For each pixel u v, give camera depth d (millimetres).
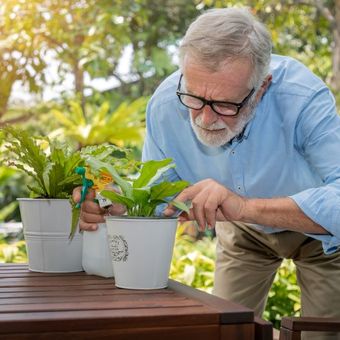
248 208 1575
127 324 1188
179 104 1898
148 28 7648
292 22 5844
